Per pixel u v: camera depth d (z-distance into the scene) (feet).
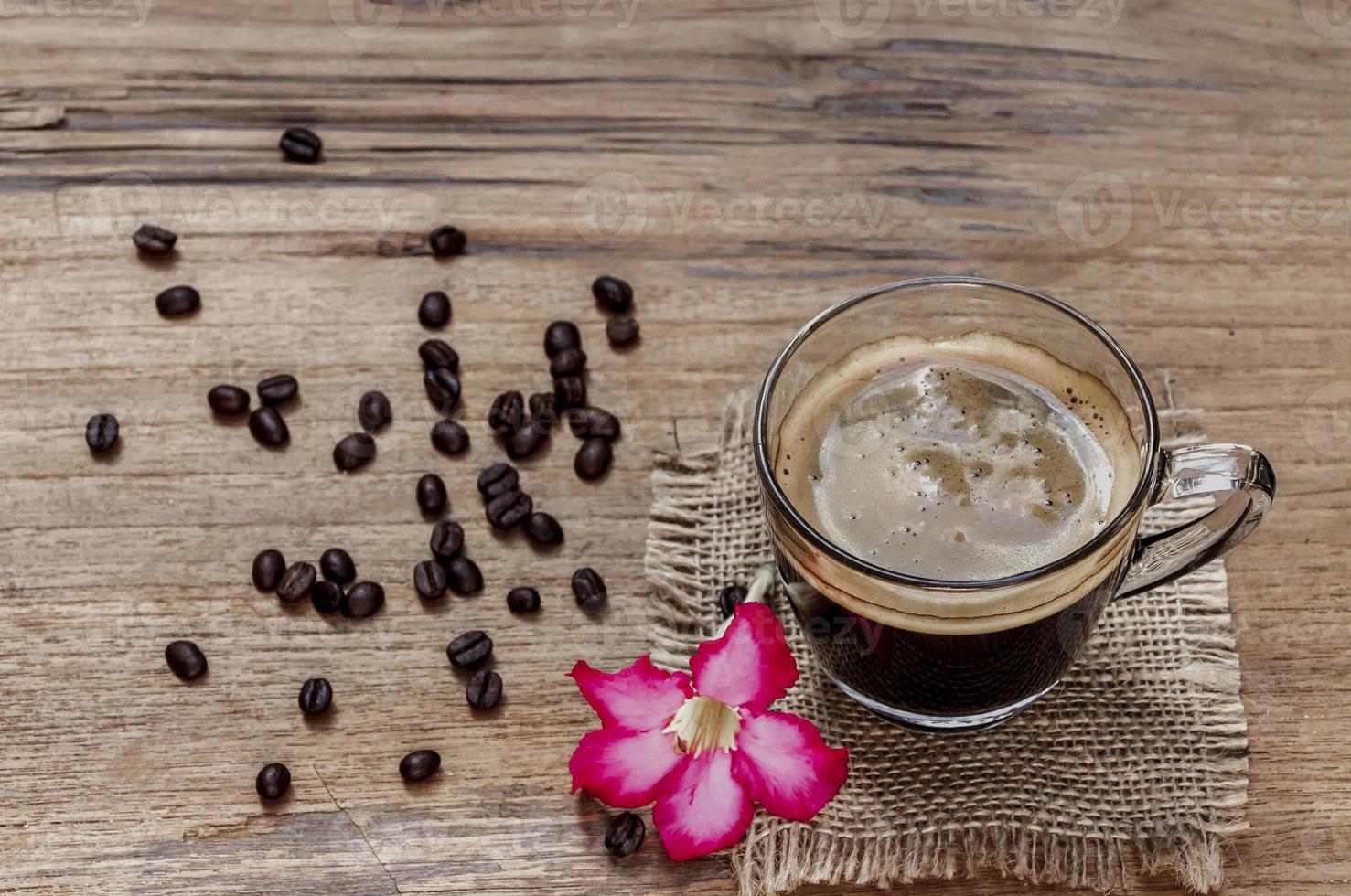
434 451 2.04
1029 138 2.29
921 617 1.63
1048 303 1.73
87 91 2.36
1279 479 1.97
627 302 2.14
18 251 2.21
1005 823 1.76
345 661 1.90
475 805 1.81
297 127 2.33
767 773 1.74
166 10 2.45
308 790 1.82
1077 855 1.76
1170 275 2.15
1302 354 2.07
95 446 2.03
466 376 2.10
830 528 1.70
